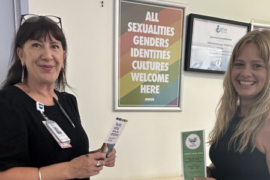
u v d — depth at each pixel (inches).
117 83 49.7
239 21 59.7
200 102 58.4
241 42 33.6
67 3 44.4
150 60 52.2
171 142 56.2
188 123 57.7
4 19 42.5
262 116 30.1
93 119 48.9
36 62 30.1
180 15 53.2
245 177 30.6
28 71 30.7
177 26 53.3
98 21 47.0
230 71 36.5
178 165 57.3
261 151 29.1
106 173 51.4
